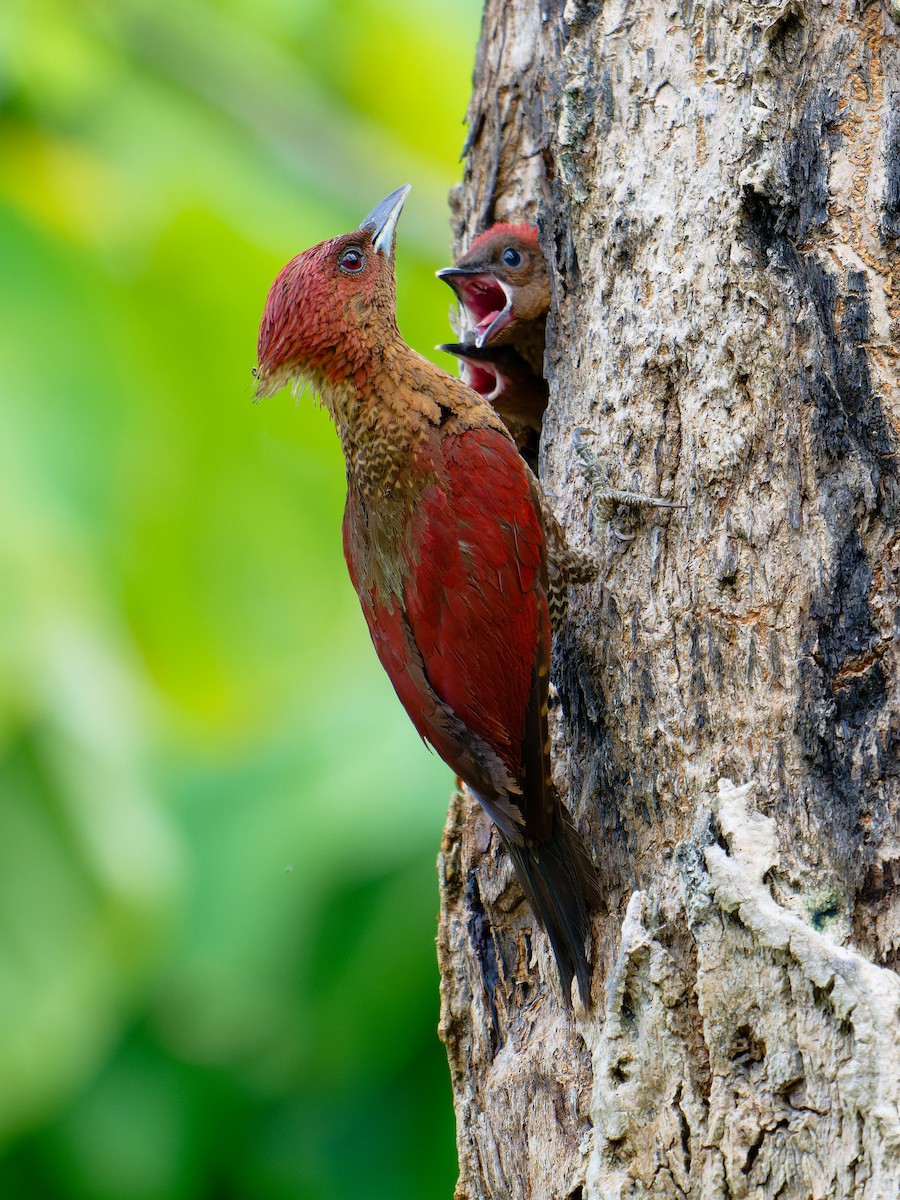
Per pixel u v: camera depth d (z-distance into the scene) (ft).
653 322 27.91
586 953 26.16
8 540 42.86
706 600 25.95
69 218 48.24
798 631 24.82
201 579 48.08
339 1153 47.06
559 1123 26.63
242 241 47.34
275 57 51.96
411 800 45.16
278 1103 46.98
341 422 29.14
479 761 26.73
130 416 46.19
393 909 44.34
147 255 47.42
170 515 47.34
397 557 27.94
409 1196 46.73
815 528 25.03
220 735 47.96
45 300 45.55
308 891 44.47
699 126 28.19
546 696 26.96
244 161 50.44
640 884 25.98
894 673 23.88
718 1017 23.03
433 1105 47.11
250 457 48.91
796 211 26.35
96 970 42.22
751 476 25.91
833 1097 21.66
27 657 42.22
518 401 37.35
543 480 30.99
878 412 24.79
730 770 24.98
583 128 30.04
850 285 25.36
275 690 48.98
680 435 27.17
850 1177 21.30
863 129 26.17
